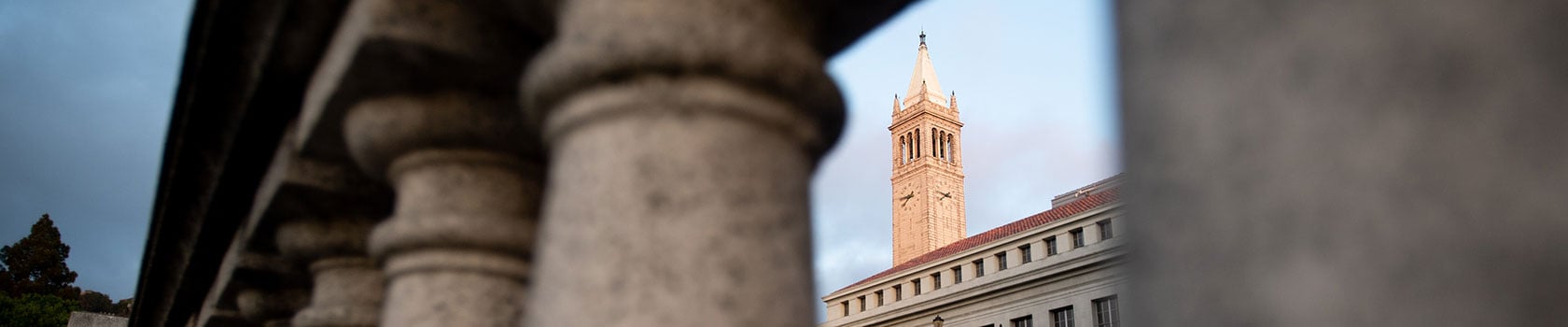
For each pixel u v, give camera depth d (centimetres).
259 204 346
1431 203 69
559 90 171
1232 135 83
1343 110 76
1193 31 91
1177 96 90
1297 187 76
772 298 160
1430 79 72
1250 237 78
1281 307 74
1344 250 72
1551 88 66
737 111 166
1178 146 88
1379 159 72
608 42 162
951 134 10675
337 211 326
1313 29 80
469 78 234
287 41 279
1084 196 6244
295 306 423
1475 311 65
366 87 239
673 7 165
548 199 177
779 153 173
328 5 252
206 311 496
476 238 230
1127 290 90
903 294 5484
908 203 10331
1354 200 72
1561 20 68
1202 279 81
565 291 158
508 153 244
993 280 4875
